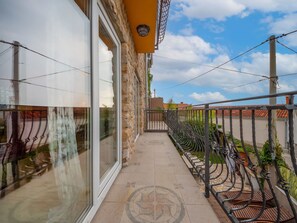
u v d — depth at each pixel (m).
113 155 2.61
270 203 3.05
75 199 1.42
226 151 1.78
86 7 1.59
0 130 0.93
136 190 2.11
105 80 2.25
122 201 1.87
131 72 3.66
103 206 1.78
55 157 1.24
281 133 4.23
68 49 1.39
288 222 2.62
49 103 1.21
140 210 1.72
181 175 2.56
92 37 1.63
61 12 1.32
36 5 1.13
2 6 0.93
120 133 2.82
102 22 1.97
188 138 3.47
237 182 3.71
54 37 1.27
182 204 1.83
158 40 4.64
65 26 1.36
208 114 2.06
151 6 2.77
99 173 1.81
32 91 1.09
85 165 1.59
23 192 1.04
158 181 2.36
